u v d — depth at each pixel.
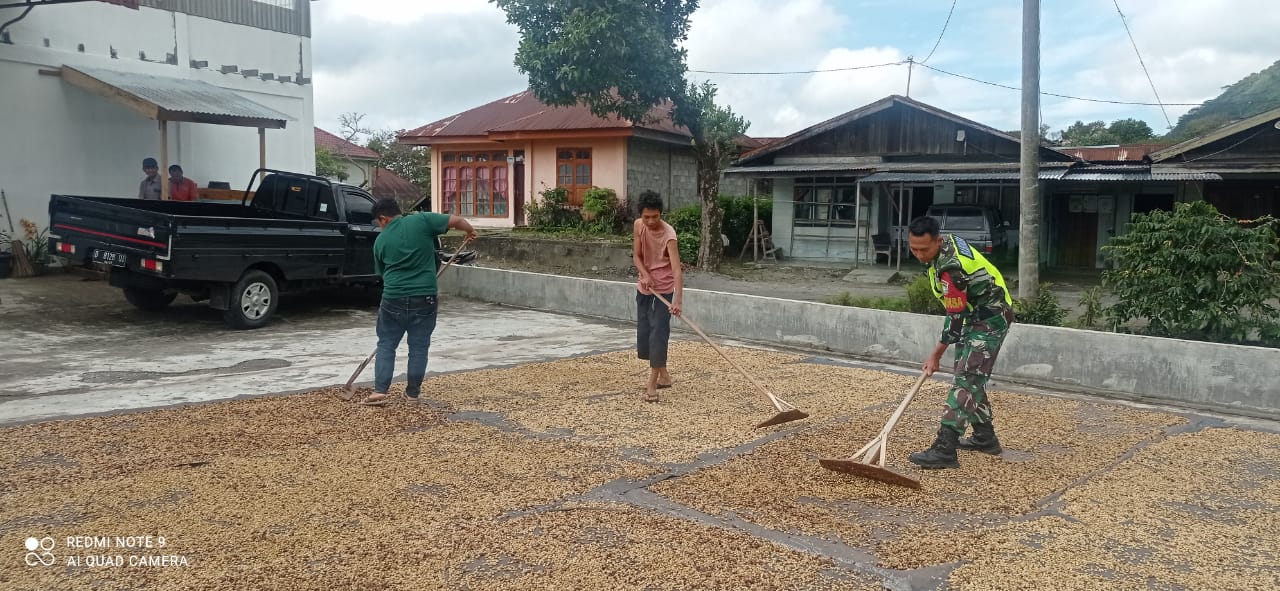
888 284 16.11
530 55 14.52
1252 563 3.68
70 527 3.83
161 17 14.27
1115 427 6.14
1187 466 5.14
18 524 3.86
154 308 10.91
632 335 10.21
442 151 22.97
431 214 6.29
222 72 15.16
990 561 3.65
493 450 5.18
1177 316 8.12
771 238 20.44
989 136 18.17
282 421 5.73
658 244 6.59
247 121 13.15
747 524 4.07
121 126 13.88
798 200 20.23
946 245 4.98
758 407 6.52
